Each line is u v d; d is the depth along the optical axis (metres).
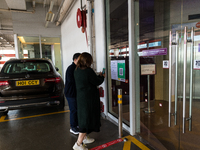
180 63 1.89
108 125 2.83
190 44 1.75
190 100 1.76
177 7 2.63
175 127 2.28
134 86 2.29
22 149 2.13
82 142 2.18
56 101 3.24
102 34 3.02
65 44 7.04
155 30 2.79
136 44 2.27
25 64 3.58
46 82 3.15
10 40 17.94
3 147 2.18
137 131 2.40
